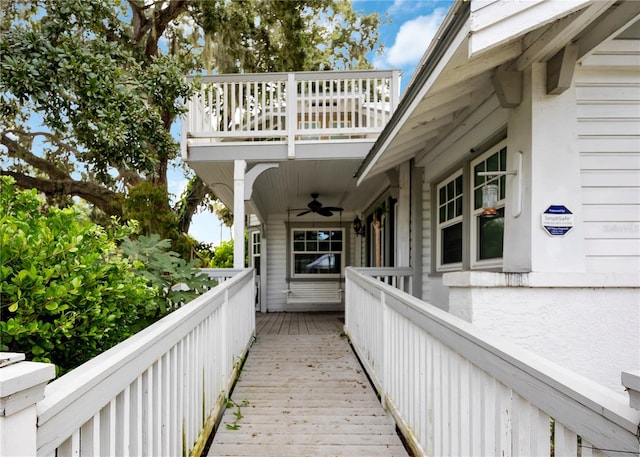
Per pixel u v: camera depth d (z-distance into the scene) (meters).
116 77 4.56
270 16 10.55
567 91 2.46
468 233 3.82
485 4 1.77
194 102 5.42
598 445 0.79
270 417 2.76
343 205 9.40
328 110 6.37
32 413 0.75
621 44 2.52
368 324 3.61
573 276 2.36
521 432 1.09
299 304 9.91
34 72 3.89
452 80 2.44
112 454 1.09
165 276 2.95
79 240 1.65
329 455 2.25
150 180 9.48
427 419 1.88
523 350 1.14
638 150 2.54
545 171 2.44
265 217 10.09
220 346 2.83
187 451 1.85
